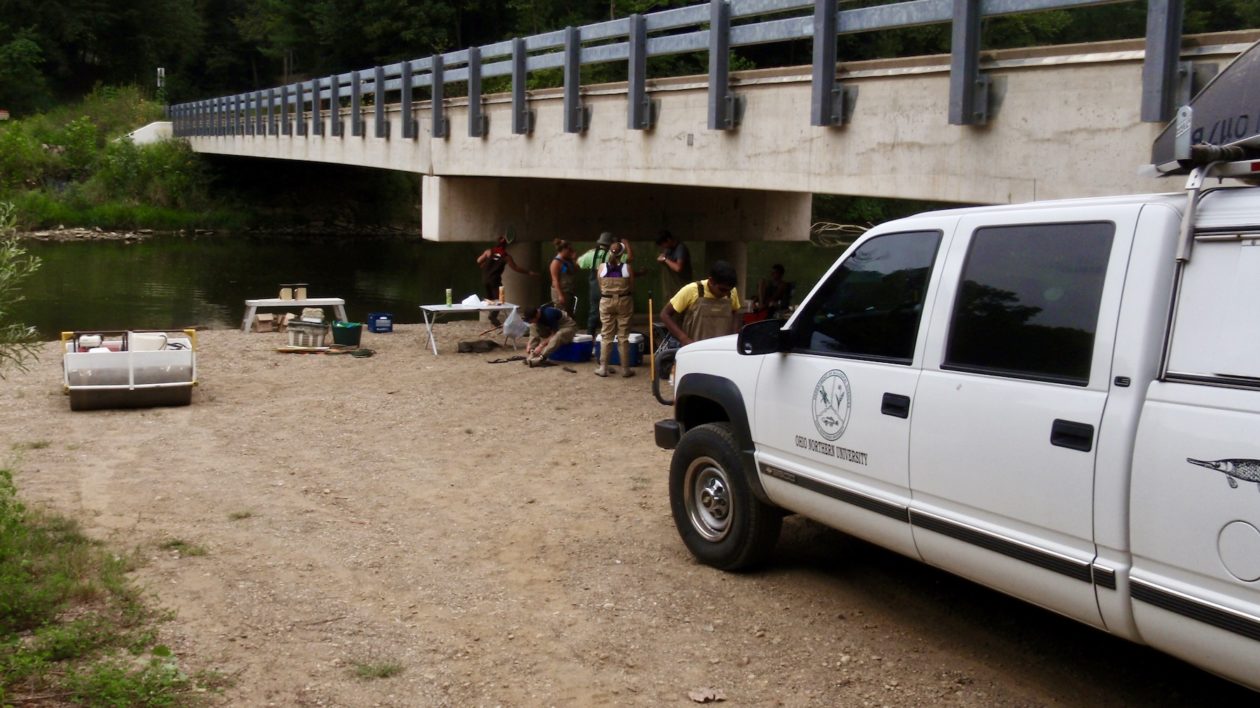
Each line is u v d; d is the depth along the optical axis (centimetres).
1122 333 387
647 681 479
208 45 8644
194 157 5397
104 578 566
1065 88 812
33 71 6700
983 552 440
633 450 938
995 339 442
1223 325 357
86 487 793
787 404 552
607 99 1416
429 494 793
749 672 489
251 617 540
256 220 5428
